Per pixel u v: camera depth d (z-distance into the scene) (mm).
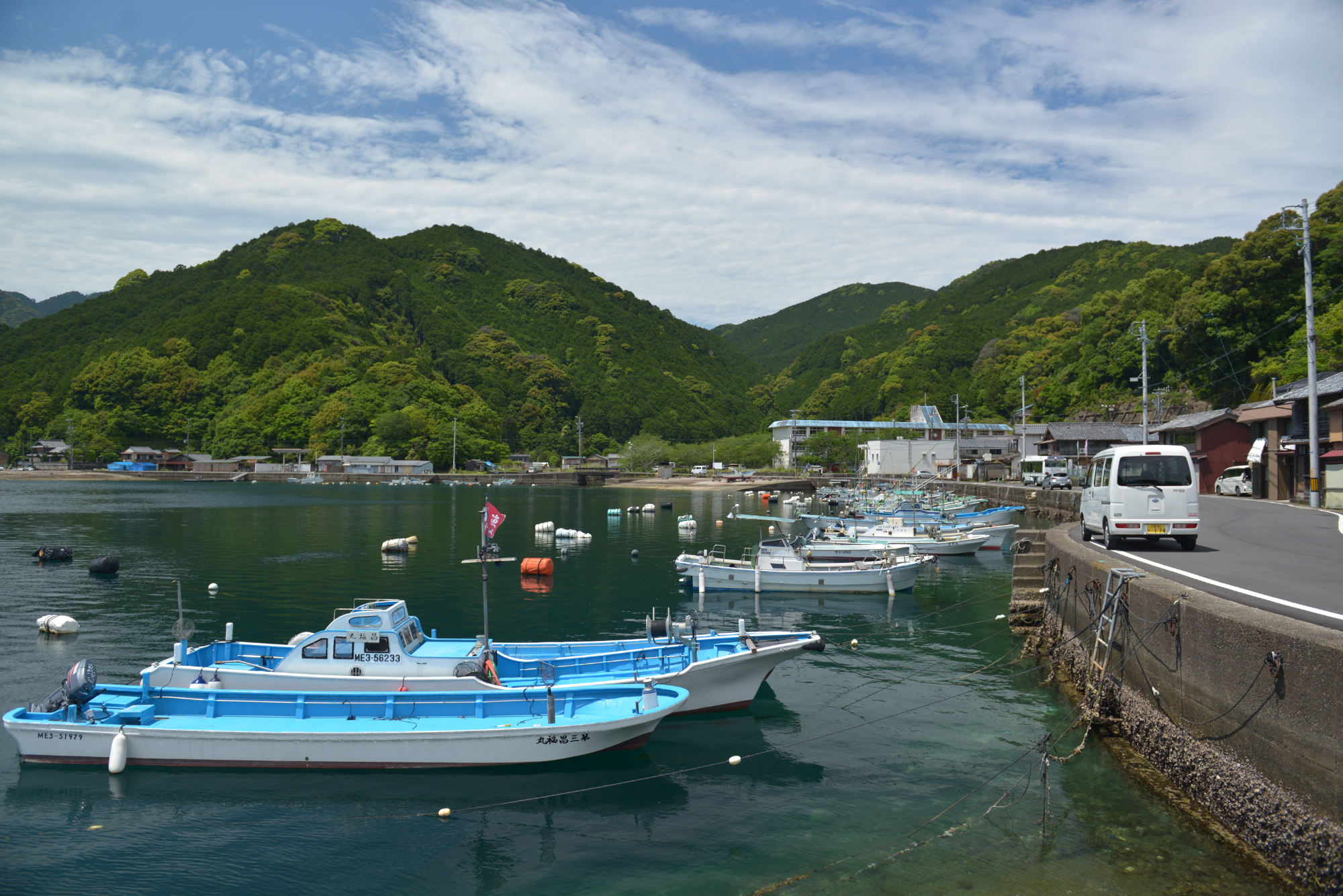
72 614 32219
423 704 17484
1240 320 84000
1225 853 12422
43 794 15922
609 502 108125
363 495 121875
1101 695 18016
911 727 19547
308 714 17438
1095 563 20781
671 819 15109
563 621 31984
